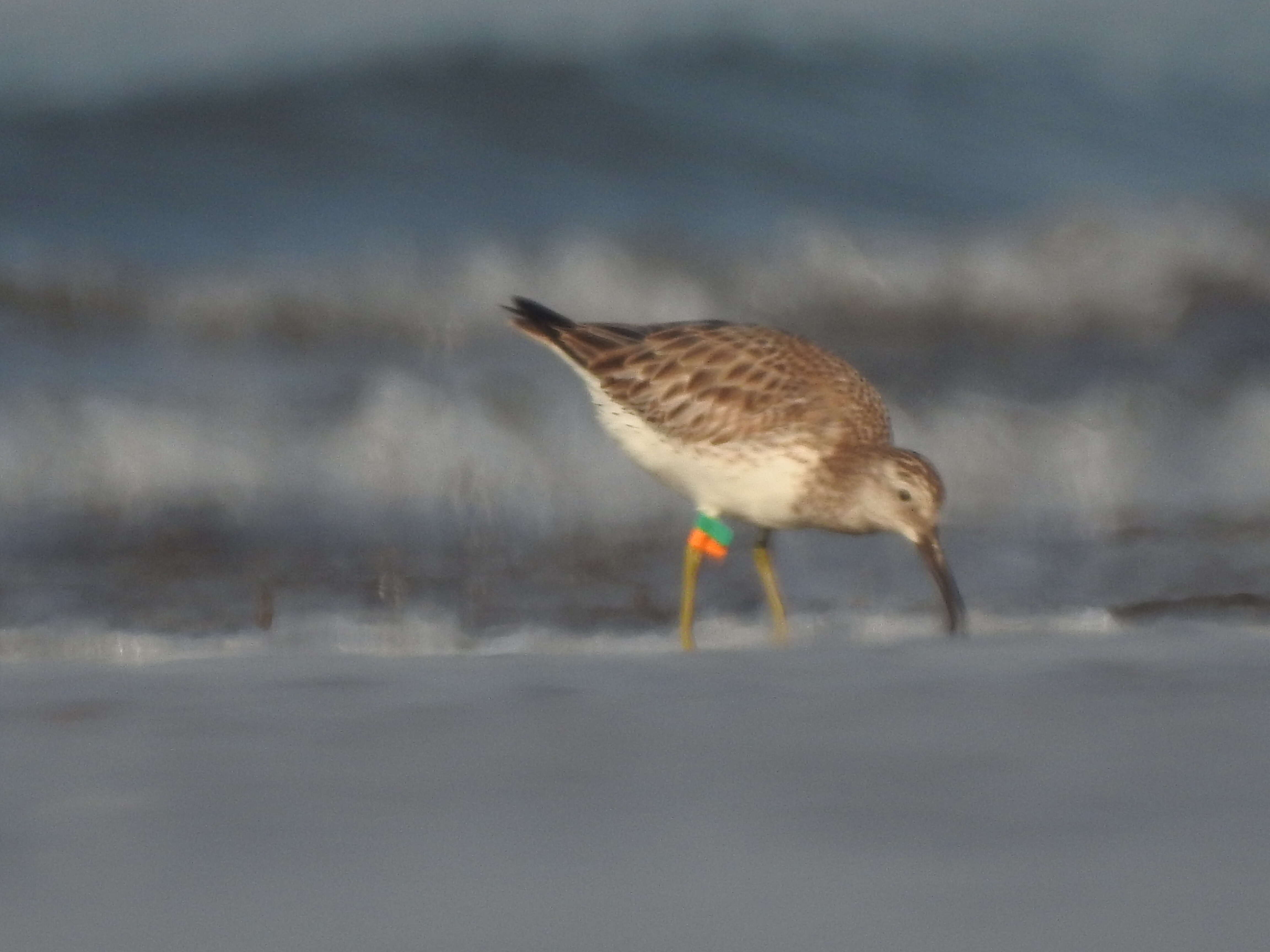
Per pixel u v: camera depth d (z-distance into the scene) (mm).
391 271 20281
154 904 4395
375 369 17469
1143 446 15883
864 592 12102
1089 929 4160
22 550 12344
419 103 25906
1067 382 18109
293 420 15391
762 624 11250
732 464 11203
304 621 10805
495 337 18984
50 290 18906
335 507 13867
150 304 18859
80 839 4914
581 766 5723
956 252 22203
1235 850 4730
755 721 6410
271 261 20812
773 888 4473
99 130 24250
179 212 22812
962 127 27906
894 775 5582
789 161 26422
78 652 9703
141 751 5949
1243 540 13195
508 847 4855
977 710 6590
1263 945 4051
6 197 22609
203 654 9367
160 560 12273
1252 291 21422
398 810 5227
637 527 13844
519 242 21781
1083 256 22125
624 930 4234
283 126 24922
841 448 11250
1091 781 5477
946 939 4125
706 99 27203
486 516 13898
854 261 21531
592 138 26172
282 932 4219
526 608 11461
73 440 14477
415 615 11125
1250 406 17016
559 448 15125
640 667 7562
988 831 4910
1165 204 24203
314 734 6215
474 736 6180
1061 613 11047
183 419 15039
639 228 23078
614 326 11836
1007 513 14180
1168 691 6949
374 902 4422
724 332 11578
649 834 4957
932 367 18781
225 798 5355
